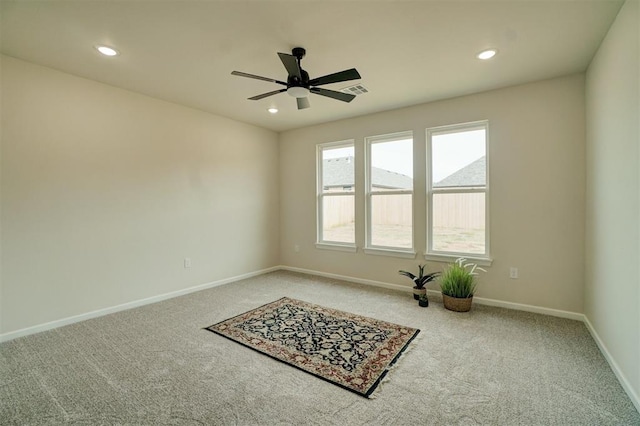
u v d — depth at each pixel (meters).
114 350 2.49
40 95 2.85
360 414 1.75
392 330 2.85
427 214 3.98
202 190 4.27
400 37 2.39
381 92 3.54
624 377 1.96
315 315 3.24
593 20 2.15
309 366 2.25
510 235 3.43
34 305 2.83
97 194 3.24
